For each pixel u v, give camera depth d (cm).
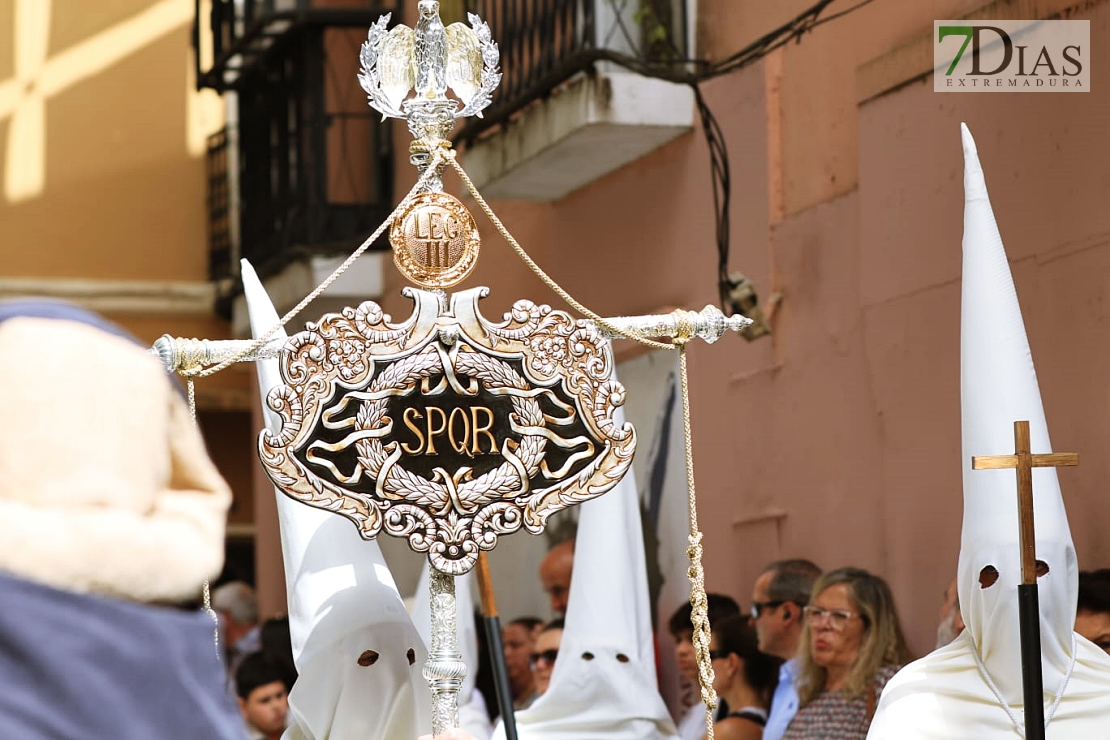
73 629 331
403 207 764
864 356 1345
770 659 1355
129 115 3003
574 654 1087
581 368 756
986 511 842
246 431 3048
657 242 1695
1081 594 1016
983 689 856
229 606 2425
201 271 2991
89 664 331
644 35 1636
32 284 2939
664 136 1636
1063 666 851
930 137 1255
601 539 1104
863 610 1200
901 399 1292
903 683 874
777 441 1477
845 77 1379
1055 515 841
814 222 1423
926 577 1257
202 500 365
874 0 1337
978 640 860
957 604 1091
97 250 2970
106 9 3019
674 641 1571
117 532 338
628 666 1087
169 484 367
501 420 744
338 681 823
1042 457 776
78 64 3002
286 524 848
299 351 727
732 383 1552
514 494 741
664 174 1675
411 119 789
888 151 1309
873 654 1194
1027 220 1146
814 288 1422
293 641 830
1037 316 1134
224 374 2995
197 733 342
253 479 3030
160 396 356
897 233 1298
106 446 343
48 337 347
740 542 1536
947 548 1232
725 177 1555
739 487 1541
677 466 1653
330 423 727
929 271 1257
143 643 338
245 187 2603
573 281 1895
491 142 1802
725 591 1564
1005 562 830
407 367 735
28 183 2962
